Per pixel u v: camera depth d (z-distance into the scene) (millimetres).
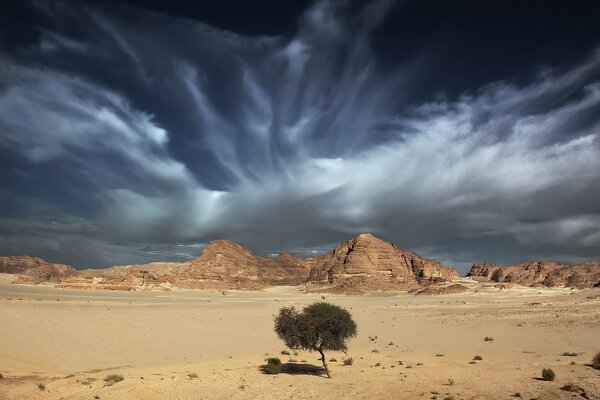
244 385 37156
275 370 43688
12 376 42656
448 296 199000
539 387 32406
